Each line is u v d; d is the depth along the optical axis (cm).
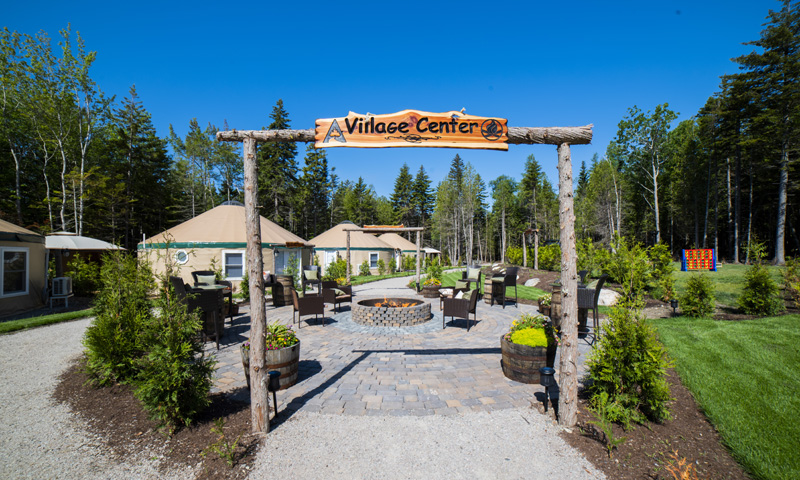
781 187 2145
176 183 3666
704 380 461
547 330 507
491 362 579
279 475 299
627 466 306
